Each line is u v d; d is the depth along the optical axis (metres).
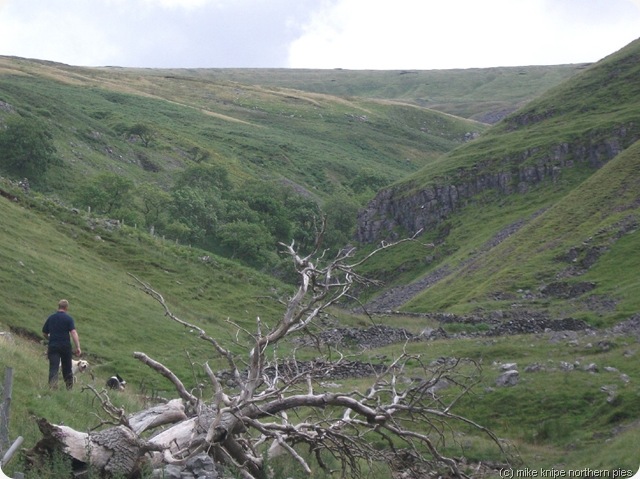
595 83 155.75
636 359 35.56
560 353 38.97
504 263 84.12
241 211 115.75
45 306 37.72
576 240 81.06
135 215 93.94
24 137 113.25
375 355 40.50
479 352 40.12
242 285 55.25
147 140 178.50
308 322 15.88
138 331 39.59
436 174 138.88
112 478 13.23
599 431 28.23
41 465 13.09
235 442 14.73
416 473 15.78
